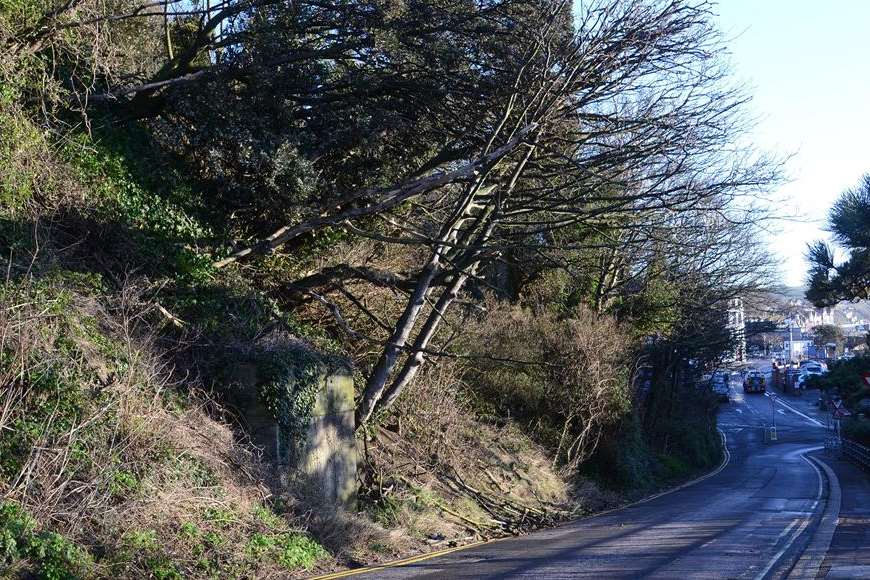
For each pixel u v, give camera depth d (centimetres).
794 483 3108
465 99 1794
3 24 1310
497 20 1736
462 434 2206
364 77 1731
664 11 1731
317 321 1938
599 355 2747
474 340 2469
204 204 1647
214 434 1213
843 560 1180
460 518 1728
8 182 1220
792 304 5397
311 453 1377
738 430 7544
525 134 1644
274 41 1634
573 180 1873
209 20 1670
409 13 1672
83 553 859
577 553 1274
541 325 2755
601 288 3000
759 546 1335
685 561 1164
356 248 2033
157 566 915
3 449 919
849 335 12525
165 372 1266
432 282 1783
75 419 980
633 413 3259
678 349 4112
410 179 1825
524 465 2348
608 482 2895
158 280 1395
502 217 1759
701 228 2506
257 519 1130
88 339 1127
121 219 1408
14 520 823
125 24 1847
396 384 1764
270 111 1700
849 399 4638
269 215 1748
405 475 1783
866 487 2850
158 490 1014
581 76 1730
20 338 988
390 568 1155
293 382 1342
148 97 1633
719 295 3650
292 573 1070
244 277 1698
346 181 1847
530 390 2722
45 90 1363
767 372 13238
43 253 1198
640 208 1791
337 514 1302
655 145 1817
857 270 3616
